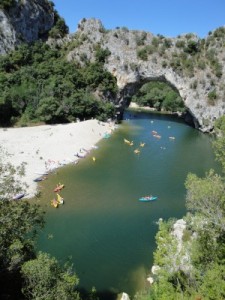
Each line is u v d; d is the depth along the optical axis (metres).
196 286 21.73
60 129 93.12
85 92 118.38
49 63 123.69
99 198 52.91
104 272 35.34
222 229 23.86
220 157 30.62
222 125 31.34
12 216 23.39
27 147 74.75
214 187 25.06
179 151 84.88
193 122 130.00
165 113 158.62
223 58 125.69
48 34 146.38
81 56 131.62
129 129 110.12
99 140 89.38
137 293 29.97
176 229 38.06
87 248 39.56
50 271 22.14
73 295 23.44
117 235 42.62
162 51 129.12
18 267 24.84
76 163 68.88
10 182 25.16
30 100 105.81
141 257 38.19
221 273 20.36
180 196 55.16
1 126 97.12
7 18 126.81
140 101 177.62
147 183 60.50
